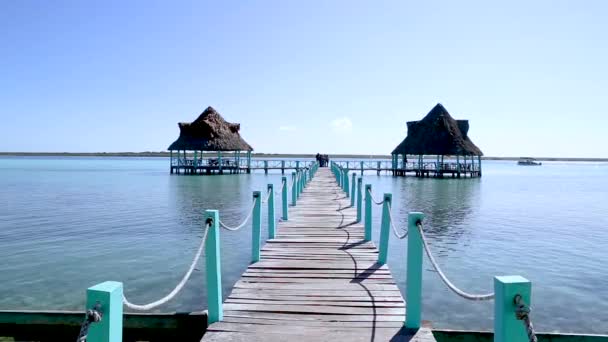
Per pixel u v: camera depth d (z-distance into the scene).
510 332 2.61
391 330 4.66
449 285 3.72
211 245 4.91
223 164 58.34
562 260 12.43
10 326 5.34
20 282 9.73
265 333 4.57
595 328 7.47
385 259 7.38
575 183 52.22
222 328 4.70
